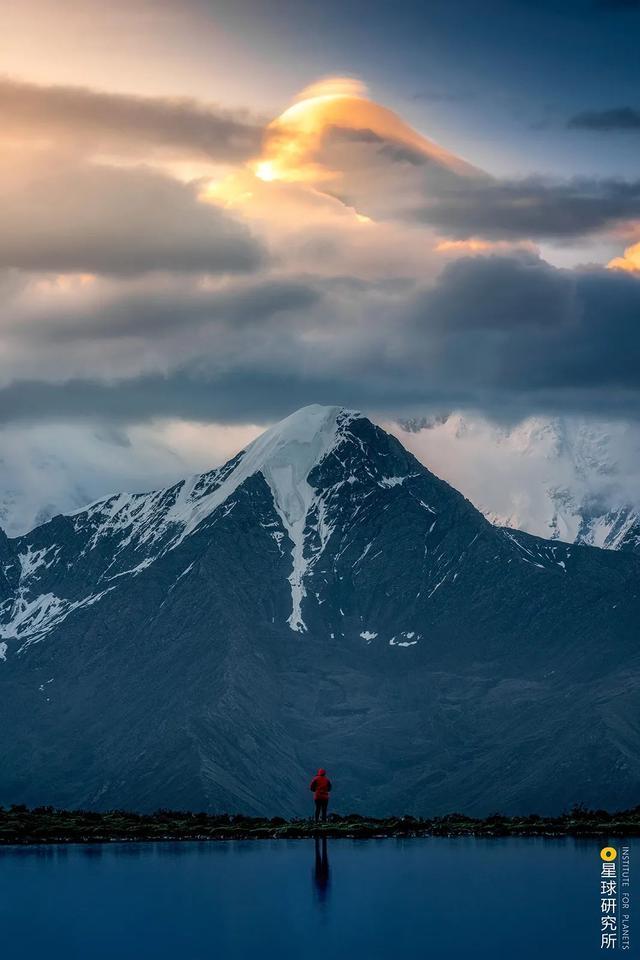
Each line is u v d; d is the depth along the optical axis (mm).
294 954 131125
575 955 130625
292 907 152250
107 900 157000
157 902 155375
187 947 134125
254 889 163000
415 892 160000
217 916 147875
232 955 130625
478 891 160000
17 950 133625
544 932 139500
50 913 149875
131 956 130625
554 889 161750
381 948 133250
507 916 147000
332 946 134125
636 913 147625
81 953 132125
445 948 133000
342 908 151125
